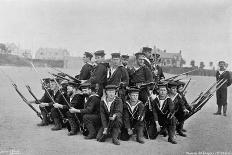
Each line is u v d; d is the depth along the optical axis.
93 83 6.88
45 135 6.23
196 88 14.09
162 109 6.12
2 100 11.08
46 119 7.24
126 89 6.47
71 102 6.57
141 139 5.96
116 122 5.82
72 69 18.69
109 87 5.98
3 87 15.84
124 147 5.52
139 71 6.68
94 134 6.16
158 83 6.83
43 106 7.00
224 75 9.62
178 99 6.40
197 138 6.27
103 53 7.07
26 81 19.33
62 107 6.57
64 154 4.91
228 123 8.05
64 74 8.05
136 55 6.76
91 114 6.19
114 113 5.86
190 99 12.02
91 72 7.52
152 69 7.34
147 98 6.39
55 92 7.18
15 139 5.78
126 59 7.32
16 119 7.78
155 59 7.94
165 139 6.28
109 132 6.08
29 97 12.41
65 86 7.08
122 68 6.63
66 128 7.09
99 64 7.02
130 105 6.09
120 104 5.93
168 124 6.05
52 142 5.69
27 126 7.04
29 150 5.01
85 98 7.00
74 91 6.86
